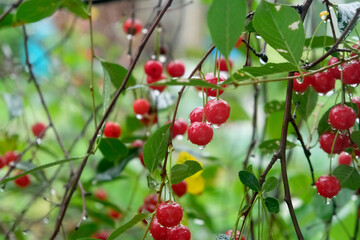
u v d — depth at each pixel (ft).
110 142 1.63
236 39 1.17
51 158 2.58
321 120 1.44
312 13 1.92
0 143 2.02
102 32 3.50
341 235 2.08
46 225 2.24
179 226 1.28
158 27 1.80
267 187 1.30
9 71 2.29
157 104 1.83
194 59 3.22
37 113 2.82
